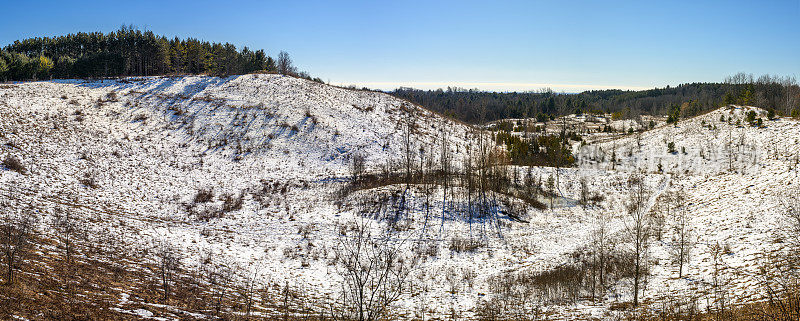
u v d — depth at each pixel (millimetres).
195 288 19672
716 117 89812
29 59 94188
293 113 77062
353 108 86688
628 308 21688
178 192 43094
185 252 26156
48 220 24484
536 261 34000
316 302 22016
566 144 94625
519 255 36125
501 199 51031
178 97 79188
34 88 69250
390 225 40938
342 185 52781
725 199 43938
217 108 75938
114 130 60625
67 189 34062
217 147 63094
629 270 28062
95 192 35875
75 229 24031
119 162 47812
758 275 22297
